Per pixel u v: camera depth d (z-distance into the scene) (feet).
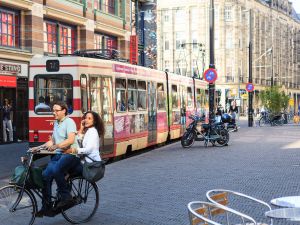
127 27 115.14
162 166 51.49
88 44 96.63
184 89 90.53
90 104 51.08
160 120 74.59
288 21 348.59
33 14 80.23
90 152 28.07
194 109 97.45
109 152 54.19
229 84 253.24
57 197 27.48
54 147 27.27
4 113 78.18
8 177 44.88
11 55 75.87
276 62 322.55
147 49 136.05
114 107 56.03
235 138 89.04
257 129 122.83
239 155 60.39
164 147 75.20
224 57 253.85
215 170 47.73
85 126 28.81
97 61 53.11
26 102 82.07
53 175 27.17
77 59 49.93
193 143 79.71
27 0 78.18
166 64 263.29
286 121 171.01
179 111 86.07
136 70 64.39
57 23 88.28
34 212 26.91
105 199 34.47
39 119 50.80
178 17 260.01
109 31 106.11
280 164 51.55
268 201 32.86
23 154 63.62
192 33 257.55
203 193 36.19
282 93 160.56
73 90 49.60
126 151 60.08
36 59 50.90
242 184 39.58
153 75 72.13
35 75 50.85
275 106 156.35
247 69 270.05
